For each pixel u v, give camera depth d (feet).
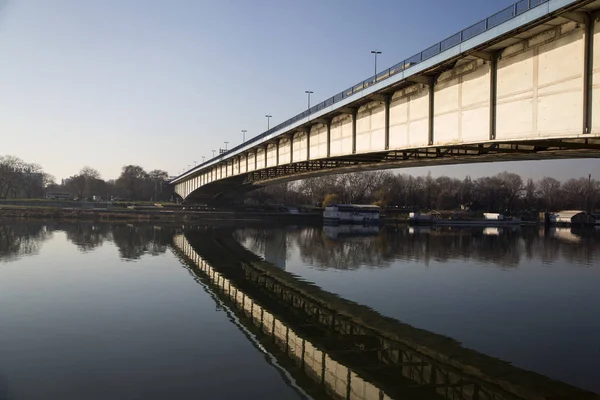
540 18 54.34
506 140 65.00
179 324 78.64
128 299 94.43
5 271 121.19
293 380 57.26
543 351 69.10
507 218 462.19
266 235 264.52
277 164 168.25
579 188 621.72
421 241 241.96
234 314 86.89
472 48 65.82
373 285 118.93
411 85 87.71
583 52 52.80
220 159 258.98
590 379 58.80
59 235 217.77
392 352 69.36
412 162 115.24
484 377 60.03
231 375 58.13
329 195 521.24
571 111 54.85
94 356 62.64
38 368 57.98
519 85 62.80
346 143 114.62
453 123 76.13
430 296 106.01
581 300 101.19
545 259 170.71
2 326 74.23
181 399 50.85
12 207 363.35
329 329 80.84
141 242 199.21
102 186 642.63
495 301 100.68
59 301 90.84
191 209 422.41
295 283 121.70
